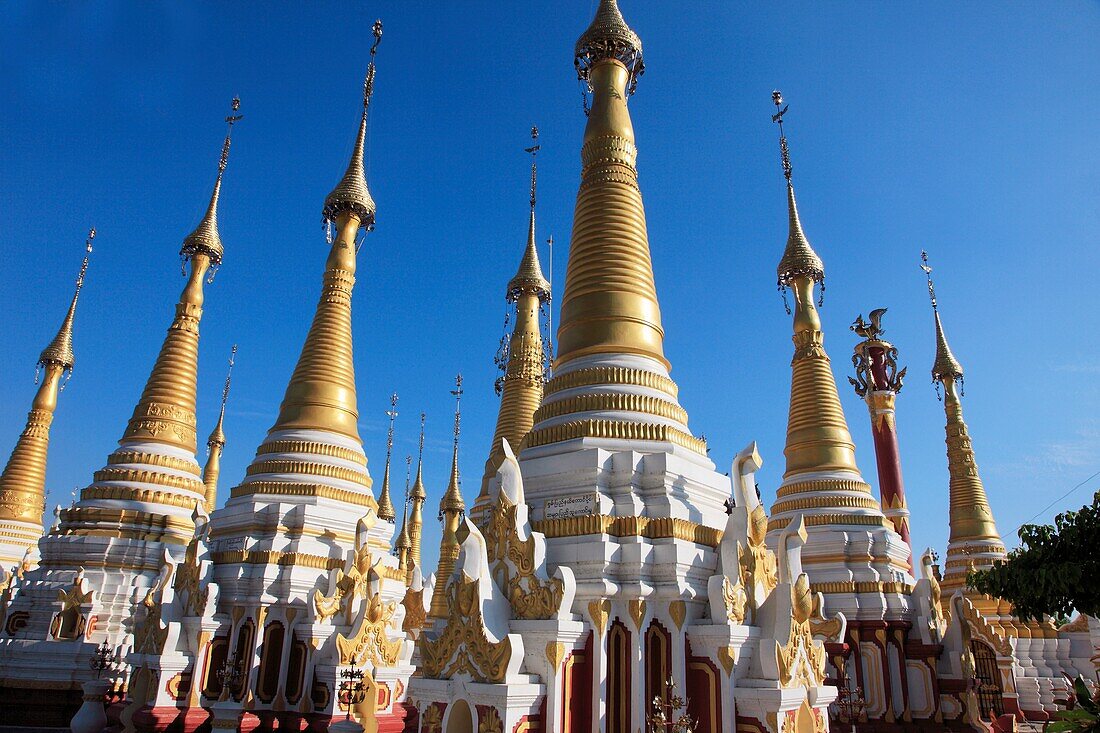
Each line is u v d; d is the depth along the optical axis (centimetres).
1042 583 1569
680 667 1777
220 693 2581
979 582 1766
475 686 1638
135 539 3347
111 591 3222
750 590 1884
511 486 1905
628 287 2438
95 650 2980
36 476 4812
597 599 1797
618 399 2211
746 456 1983
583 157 2731
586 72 2881
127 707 2575
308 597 2691
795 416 3862
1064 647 4316
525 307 4347
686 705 1748
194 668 2572
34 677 2942
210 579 2766
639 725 1728
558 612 1702
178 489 3566
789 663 1764
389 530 3300
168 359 3828
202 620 2605
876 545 3409
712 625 1788
